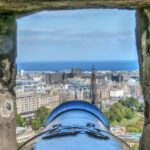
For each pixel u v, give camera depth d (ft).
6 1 12.31
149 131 14.20
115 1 12.72
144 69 14.49
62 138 13.17
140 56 14.69
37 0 12.27
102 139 13.28
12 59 14.51
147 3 13.23
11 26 14.37
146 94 14.51
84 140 12.90
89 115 16.70
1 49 14.24
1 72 14.19
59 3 12.62
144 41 14.42
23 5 12.79
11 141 14.19
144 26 14.35
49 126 15.35
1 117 13.93
